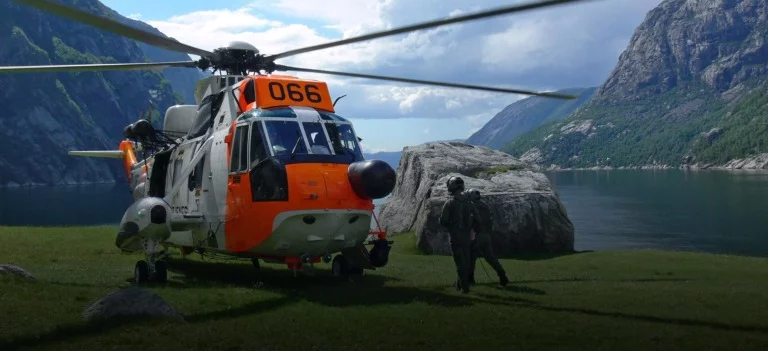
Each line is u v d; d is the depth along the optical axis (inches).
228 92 520.7
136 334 301.0
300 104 494.9
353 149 487.2
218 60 536.1
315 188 444.1
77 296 388.5
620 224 2427.4
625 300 396.5
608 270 604.1
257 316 347.6
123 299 334.6
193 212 538.3
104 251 700.0
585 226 2353.6
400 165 1059.9
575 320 334.6
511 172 897.5
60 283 453.4
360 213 457.1
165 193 608.7
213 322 331.9
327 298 403.5
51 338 294.7
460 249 435.8
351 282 487.5
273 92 490.0
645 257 701.3
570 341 293.0
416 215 932.6
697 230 2204.7
